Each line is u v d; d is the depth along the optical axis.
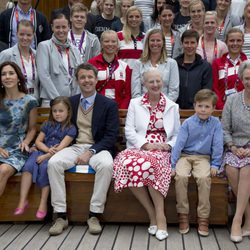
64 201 4.22
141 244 3.87
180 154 4.34
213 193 4.25
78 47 5.60
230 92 5.20
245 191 4.02
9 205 4.37
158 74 4.45
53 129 4.53
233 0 6.28
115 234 4.11
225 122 4.40
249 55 5.73
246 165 4.06
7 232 4.17
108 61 5.18
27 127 4.64
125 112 4.83
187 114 4.82
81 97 4.59
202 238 4.01
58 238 4.01
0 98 4.55
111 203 4.33
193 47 5.19
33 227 4.31
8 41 5.95
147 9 6.62
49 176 4.20
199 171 4.15
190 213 4.29
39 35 6.07
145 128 4.51
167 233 4.04
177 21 6.34
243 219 4.30
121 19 6.43
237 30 5.21
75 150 4.45
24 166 4.31
